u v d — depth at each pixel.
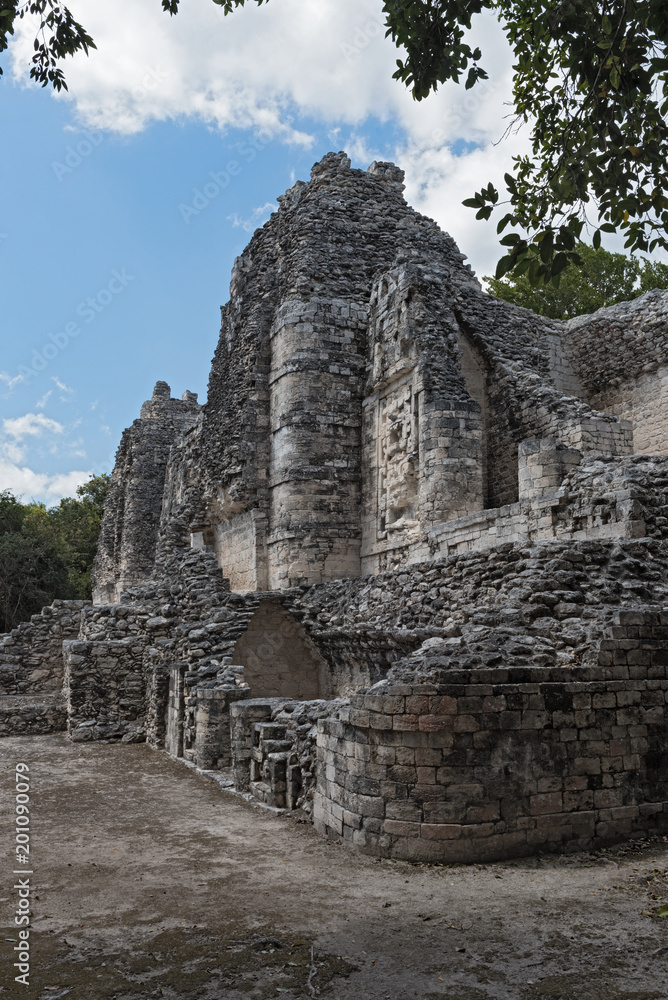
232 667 17.42
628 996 5.16
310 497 25.30
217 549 31.17
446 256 27.95
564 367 26.88
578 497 14.30
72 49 11.23
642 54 7.54
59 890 7.68
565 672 8.85
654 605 10.52
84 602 25.59
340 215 27.67
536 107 9.57
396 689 8.45
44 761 16.86
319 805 9.95
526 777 8.38
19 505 51.25
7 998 5.25
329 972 5.63
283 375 26.31
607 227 7.35
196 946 6.15
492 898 7.04
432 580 15.23
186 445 40.47
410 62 9.22
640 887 7.25
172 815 11.30
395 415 23.84
